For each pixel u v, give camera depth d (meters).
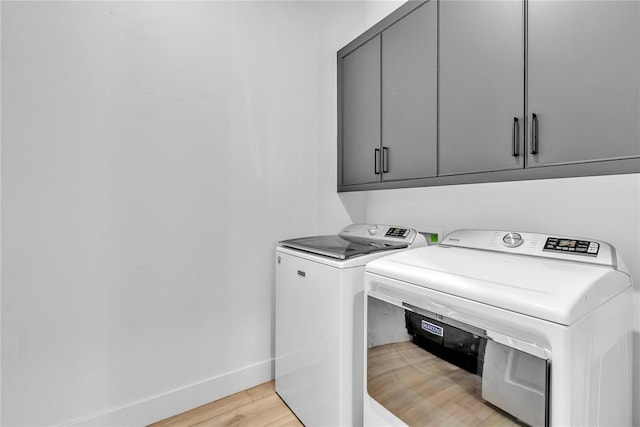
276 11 1.99
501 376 0.88
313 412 1.51
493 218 1.66
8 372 1.29
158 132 1.60
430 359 1.07
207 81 1.75
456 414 0.99
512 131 1.24
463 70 1.42
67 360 1.40
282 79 2.02
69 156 1.39
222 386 1.81
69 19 1.38
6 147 1.27
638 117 0.93
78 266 1.42
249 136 1.90
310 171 2.14
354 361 1.38
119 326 1.52
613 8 0.98
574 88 1.06
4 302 1.28
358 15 2.37
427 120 1.59
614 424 1.00
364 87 2.00
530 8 1.18
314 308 1.50
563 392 0.76
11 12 1.27
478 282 0.95
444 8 1.50
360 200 2.40
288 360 1.71
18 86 1.28
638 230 1.20
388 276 1.19
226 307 1.83
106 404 1.49
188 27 1.68
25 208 1.30
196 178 1.72
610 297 0.95
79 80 1.40
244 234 1.88
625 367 1.06
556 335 0.76
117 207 1.50
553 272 0.98
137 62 1.54
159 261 1.62
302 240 1.86
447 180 1.50
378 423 1.26
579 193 1.36
